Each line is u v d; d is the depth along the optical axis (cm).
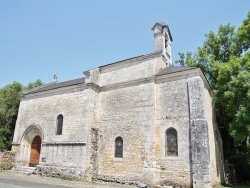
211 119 1744
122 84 1764
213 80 2308
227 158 2200
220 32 2369
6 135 2695
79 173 1609
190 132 1396
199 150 1320
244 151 2298
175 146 1436
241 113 1501
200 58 2398
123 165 1562
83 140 1694
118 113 1709
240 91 1577
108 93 1819
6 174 1753
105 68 1920
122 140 1627
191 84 1478
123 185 1484
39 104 2130
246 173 2145
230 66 1755
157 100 1582
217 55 2364
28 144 2139
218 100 1831
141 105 1614
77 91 1903
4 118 2723
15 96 2881
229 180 1997
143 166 1474
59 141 1839
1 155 2066
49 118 2000
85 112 1770
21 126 2181
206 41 2439
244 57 1719
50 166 1800
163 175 1411
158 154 1466
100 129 1761
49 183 1382
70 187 1255
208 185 1249
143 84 1656
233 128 1661
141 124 1572
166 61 1878
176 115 1480
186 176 1339
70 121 1844
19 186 1164
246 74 1564
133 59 1784
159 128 1514
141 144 1528
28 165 2083
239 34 1994
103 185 1431
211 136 1622
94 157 1681
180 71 1530
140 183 1438
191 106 1432
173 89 1545
